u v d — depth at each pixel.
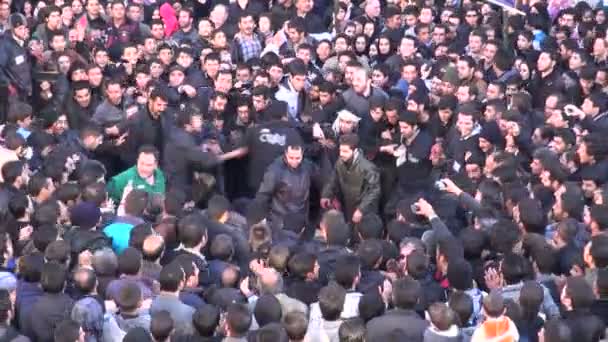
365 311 10.53
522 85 20.05
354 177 15.73
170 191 13.91
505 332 9.93
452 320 9.94
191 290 11.07
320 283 11.68
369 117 16.95
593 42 22.58
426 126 16.92
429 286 11.44
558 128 16.52
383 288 11.33
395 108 16.52
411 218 13.46
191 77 18.83
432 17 23.22
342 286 10.88
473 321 10.93
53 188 13.45
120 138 16.20
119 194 14.74
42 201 13.02
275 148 16.12
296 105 18.05
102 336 10.25
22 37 19.88
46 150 15.38
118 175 15.05
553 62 20.23
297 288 11.33
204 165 15.80
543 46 22.03
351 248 13.42
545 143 16.47
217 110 17.27
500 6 22.41
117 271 11.26
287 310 10.55
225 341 9.85
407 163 16.11
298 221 14.79
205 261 11.90
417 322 10.23
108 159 16.30
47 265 10.69
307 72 18.70
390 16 22.66
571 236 12.35
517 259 11.48
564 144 15.98
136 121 16.16
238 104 17.23
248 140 16.25
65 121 16.61
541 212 12.77
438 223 12.96
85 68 18.66
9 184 13.62
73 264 11.66
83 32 21.23
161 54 19.56
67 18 21.64
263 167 16.22
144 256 11.47
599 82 19.66
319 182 16.12
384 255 11.98
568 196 13.71
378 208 16.05
